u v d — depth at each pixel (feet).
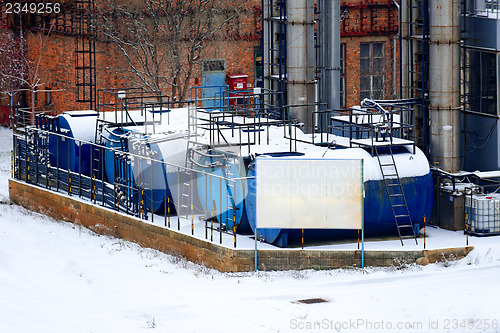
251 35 267.80
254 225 128.88
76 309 109.19
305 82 166.30
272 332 99.71
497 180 140.77
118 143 160.56
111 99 252.01
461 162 147.13
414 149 132.98
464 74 144.87
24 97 262.47
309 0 165.58
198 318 104.83
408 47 156.76
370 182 128.16
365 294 112.27
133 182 147.84
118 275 124.47
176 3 239.50
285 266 123.65
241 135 148.77
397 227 128.16
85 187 162.30
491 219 132.36
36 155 174.09
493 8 148.25
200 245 129.90
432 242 129.08
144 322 103.96
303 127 167.02
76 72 250.16
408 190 129.80
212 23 242.99
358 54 273.75
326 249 123.54
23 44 259.19
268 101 190.08
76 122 170.19
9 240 145.69
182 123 167.02
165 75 253.65
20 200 177.06
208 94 263.90
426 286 114.32
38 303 111.65
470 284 114.52
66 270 126.93
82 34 247.91
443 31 138.51
